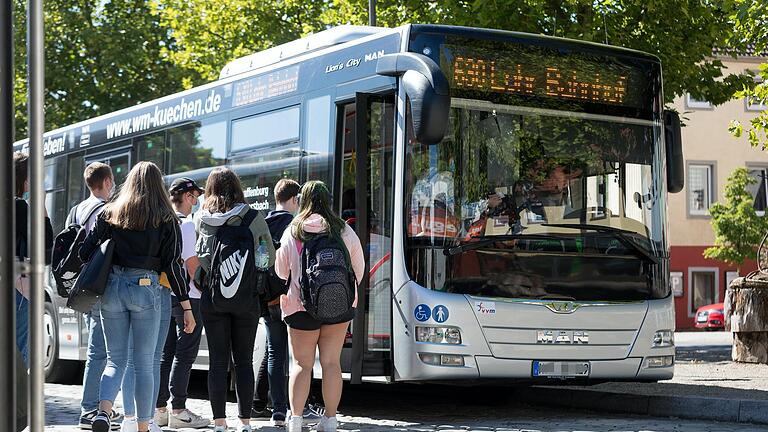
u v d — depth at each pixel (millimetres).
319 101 11664
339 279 8883
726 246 46094
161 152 14445
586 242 10984
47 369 15992
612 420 10719
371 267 10844
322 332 9148
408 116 10477
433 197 10547
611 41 20812
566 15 20953
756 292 17000
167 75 42250
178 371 10242
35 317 4270
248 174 12688
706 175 50906
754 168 51375
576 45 11297
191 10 32594
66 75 41531
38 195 4289
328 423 9211
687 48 21359
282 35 31453
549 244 10820
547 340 10664
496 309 10500
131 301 8461
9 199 4176
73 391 14891
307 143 11773
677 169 11648
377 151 10844
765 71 18906
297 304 9047
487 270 10570
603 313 10922
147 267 8531
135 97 42281
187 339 10211
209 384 8953
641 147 11477
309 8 31375
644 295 11250
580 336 10805
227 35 32344
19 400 5918
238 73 13531
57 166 17047
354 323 10641
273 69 12492
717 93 22031
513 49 10969
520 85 10953
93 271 8383
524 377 10570
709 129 50906
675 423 10352
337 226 9031
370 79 10953
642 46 21203
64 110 41719
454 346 10359
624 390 12539
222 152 13203
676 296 49906
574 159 11086
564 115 11102
